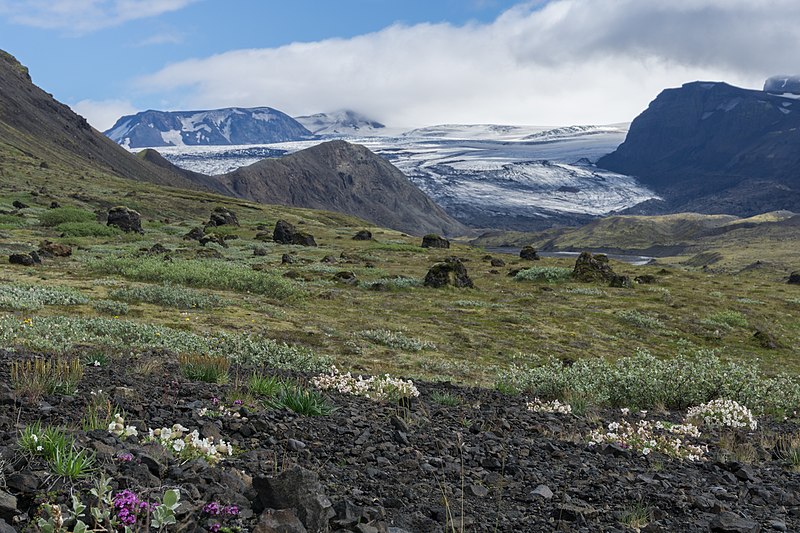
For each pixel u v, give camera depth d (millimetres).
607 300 51719
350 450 8078
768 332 45094
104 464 5207
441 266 54031
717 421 15305
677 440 11094
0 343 15102
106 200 150500
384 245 94438
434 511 6012
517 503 6730
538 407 15406
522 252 87438
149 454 5754
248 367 17234
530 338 34781
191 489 5039
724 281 74625
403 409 11922
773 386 19938
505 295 51406
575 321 42000
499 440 10211
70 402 8195
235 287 40938
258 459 6973
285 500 4855
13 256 44125
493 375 24234
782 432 14844
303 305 37812
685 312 48875
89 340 18750
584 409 15875
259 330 27359
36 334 17578
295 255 73312
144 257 54000
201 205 172250
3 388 8078
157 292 32875
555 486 7539
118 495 4375
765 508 7543
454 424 11680
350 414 10727
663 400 18281
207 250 63938
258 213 172750
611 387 18703
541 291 54719
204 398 10312
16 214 98375
